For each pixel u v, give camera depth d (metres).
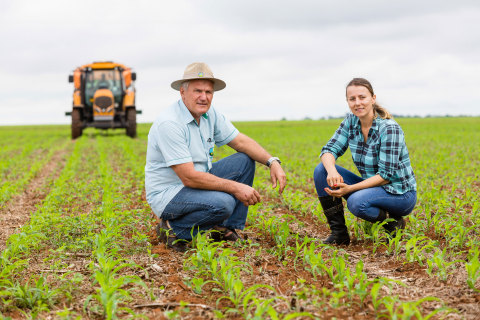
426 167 10.16
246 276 3.63
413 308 2.71
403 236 4.57
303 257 3.80
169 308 3.09
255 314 2.68
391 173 4.18
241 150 4.71
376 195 4.23
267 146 18.02
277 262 3.96
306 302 3.03
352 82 4.19
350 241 4.64
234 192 4.25
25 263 3.73
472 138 21.25
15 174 10.34
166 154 4.22
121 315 2.99
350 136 4.46
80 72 22.12
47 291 3.22
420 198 6.23
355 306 3.01
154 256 3.93
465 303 3.01
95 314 3.02
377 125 4.24
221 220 4.36
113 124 22.33
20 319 2.98
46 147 18.48
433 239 4.60
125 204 6.43
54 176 10.40
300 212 6.02
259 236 4.85
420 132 27.83
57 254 4.20
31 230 4.49
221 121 4.62
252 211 5.22
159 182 4.43
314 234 4.98
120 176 9.71
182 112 4.28
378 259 4.02
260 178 8.44
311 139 22.83
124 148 15.43
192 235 4.34
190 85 4.12
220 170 4.62
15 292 3.17
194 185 4.25
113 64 22.72
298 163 11.13
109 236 4.21
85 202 6.92
